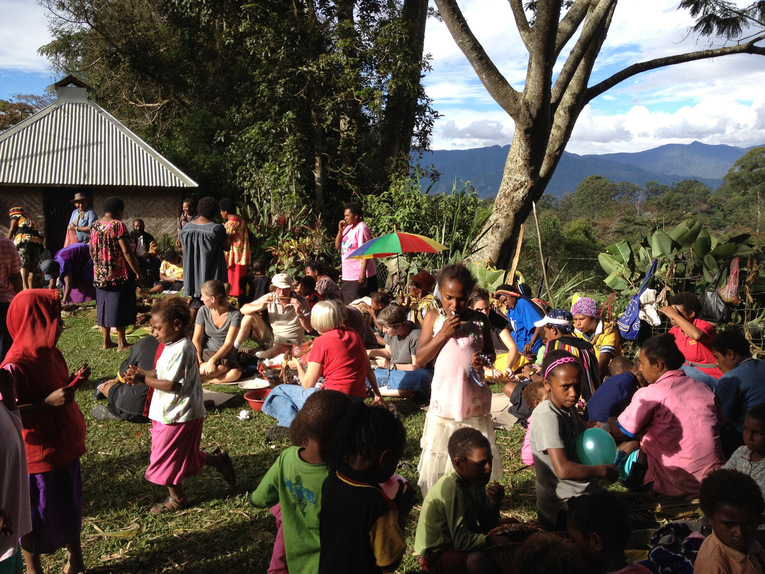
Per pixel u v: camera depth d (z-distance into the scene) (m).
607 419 4.95
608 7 10.91
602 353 6.09
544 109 10.55
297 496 2.85
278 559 3.15
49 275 10.41
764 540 3.11
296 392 6.17
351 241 10.09
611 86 13.99
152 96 27.89
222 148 22.03
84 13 25.61
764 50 14.69
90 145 18.72
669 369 4.54
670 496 4.50
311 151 16.94
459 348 3.96
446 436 3.99
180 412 4.27
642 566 2.91
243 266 10.09
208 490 4.83
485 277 10.27
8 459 2.89
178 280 11.42
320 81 16.17
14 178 17.20
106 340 8.62
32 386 3.40
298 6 17.33
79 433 3.58
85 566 3.82
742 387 4.65
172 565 3.85
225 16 17.38
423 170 17.48
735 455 3.73
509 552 3.08
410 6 17.97
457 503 3.19
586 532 2.69
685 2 14.98
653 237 8.96
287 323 7.70
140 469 5.19
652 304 7.62
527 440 4.65
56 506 3.48
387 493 2.81
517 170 11.41
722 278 8.47
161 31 25.45
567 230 30.53
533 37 10.34
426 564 3.30
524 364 7.10
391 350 7.34
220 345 7.30
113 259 8.36
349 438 2.50
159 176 18.38
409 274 11.58
